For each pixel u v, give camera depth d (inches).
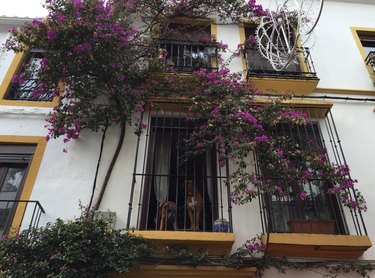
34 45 190.7
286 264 166.6
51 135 196.5
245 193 173.2
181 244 164.9
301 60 250.7
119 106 203.0
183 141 208.1
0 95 224.4
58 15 187.0
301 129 216.1
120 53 195.9
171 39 252.1
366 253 173.8
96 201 183.2
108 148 202.4
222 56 252.8
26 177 191.2
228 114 187.3
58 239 145.5
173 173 201.2
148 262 161.2
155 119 215.8
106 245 149.3
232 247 171.3
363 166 205.3
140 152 201.8
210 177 187.9
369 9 298.8
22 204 180.5
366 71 253.3
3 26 265.9
